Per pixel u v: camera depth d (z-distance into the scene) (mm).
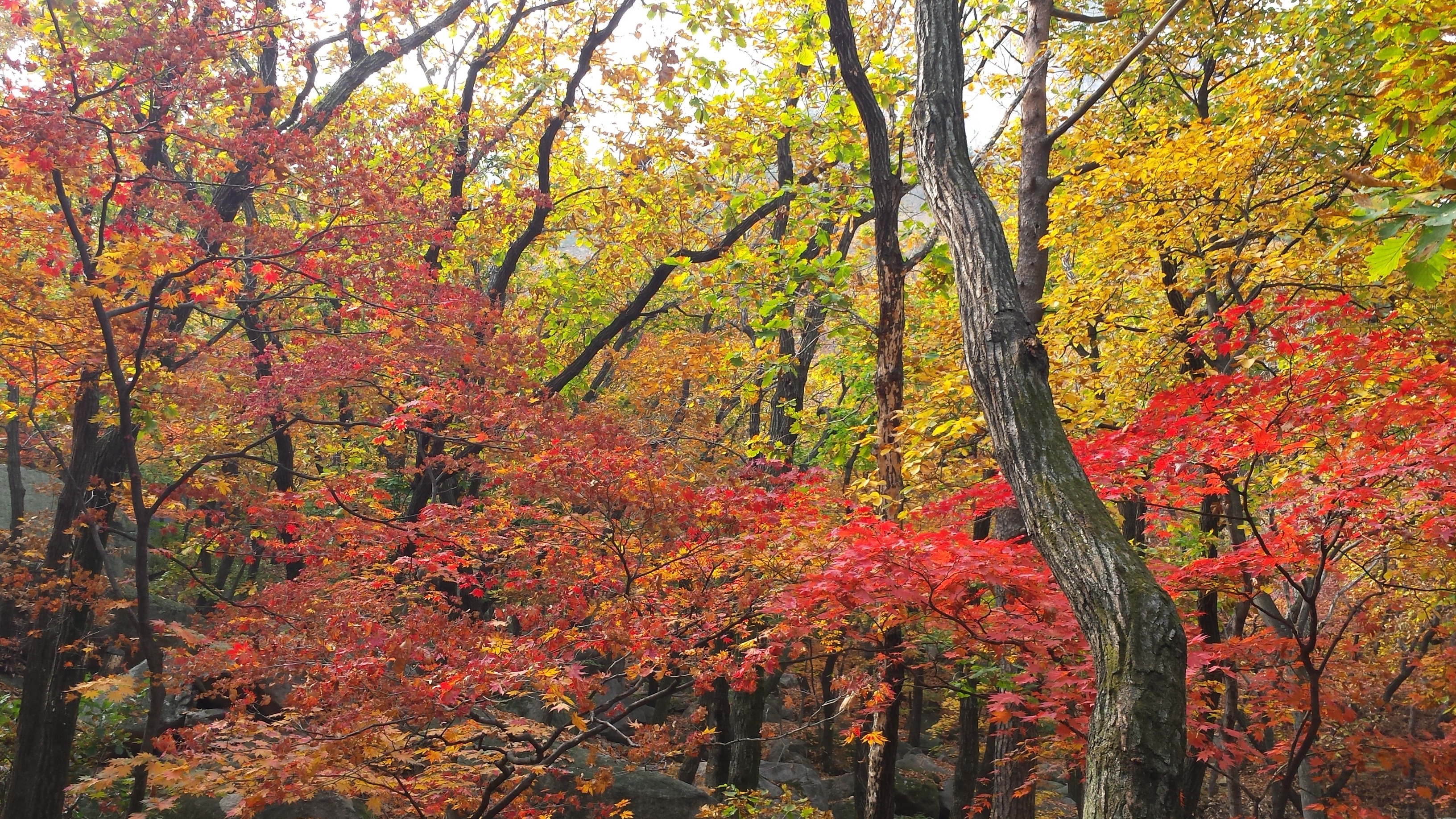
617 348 15531
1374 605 10242
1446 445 4320
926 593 4945
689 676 5852
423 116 9000
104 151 6535
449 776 5793
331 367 7559
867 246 14836
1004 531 7477
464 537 6402
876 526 5297
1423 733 7594
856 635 6137
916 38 4652
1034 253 7637
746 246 12031
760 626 6461
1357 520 4891
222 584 18078
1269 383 4699
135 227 5773
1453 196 2295
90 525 6836
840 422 12680
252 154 6375
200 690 9234
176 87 6086
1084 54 10023
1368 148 7516
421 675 5582
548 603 6324
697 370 12570
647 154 11664
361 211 6934
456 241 11141
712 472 7871
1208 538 8367
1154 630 2721
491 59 12945
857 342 12414
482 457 8242
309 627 5629
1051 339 9242
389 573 6660
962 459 8555
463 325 7785
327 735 4766
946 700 20016
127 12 6527
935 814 17828
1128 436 5035
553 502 6758
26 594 7973
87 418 8062
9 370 7148
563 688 4789
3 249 6145
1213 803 14375
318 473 15000
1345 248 6922
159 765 4887
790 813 10656
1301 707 5941
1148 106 10562
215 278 7039
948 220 4043
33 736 7918
